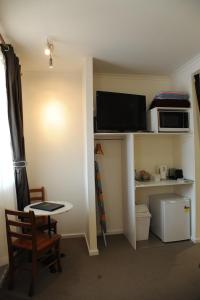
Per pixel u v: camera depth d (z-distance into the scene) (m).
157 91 3.44
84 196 3.17
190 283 2.09
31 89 3.08
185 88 3.06
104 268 2.37
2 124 2.16
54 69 3.07
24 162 2.47
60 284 2.09
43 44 2.34
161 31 2.12
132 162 2.84
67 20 1.90
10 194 2.25
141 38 2.25
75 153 3.17
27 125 3.06
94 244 2.69
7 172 2.21
